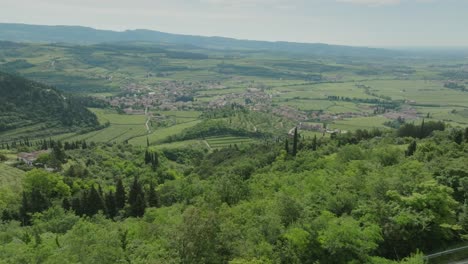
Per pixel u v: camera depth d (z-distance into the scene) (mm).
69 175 149375
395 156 85812
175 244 40469
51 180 127188
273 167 118000
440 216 47750
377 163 78562
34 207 105750
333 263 41625
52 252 49094
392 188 53281
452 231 49250
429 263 44656
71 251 48031
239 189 76250
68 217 83062
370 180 59719
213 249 39844
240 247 41125
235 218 50562
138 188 107625
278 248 42781
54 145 190000
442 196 48750
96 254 45969
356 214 49594
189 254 38938
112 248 47438
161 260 39438
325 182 65438
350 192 56781
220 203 63094
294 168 106062
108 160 185750
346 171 73000
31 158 176250
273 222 45938
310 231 43312
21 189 131000
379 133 172500
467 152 78562
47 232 72125
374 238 43594
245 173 123438
